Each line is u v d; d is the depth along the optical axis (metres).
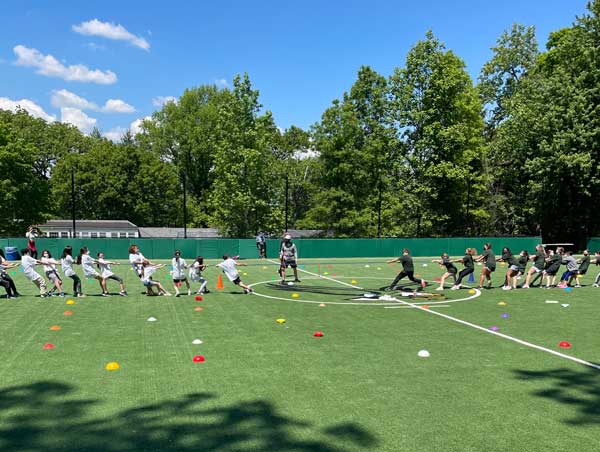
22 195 45.28
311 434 5.45
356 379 7.33
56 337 9.84
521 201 46.44
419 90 45.50
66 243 30.81
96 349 8.92
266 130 48.22
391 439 5.34
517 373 7.67
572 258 18.31
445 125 45.00
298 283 19.36
